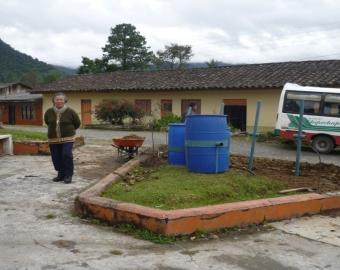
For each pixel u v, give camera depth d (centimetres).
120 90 3089
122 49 6612
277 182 824
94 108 3244
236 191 748
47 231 595
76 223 632
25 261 494
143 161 1026
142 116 2981
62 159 893
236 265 500
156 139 2077
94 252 527
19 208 700
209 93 2719
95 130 2816
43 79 8175
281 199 696
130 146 1191
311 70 2489
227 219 620
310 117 1777
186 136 866
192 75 2986
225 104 2650
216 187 736
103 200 649
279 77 2475
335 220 694
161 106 2967
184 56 7031
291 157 1555
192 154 855
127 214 607
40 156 1311
